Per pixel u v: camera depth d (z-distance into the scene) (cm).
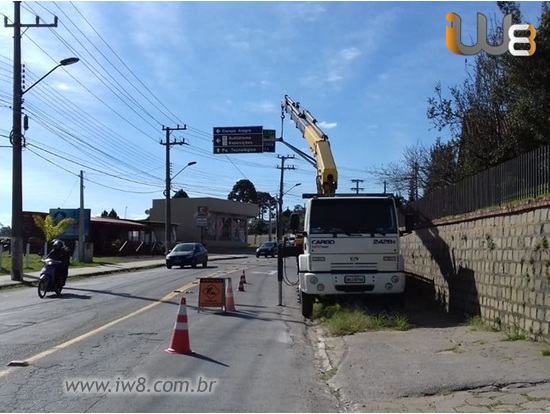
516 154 1936
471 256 1289
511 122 1850
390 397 720
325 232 1373
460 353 919
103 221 5156
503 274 1100
